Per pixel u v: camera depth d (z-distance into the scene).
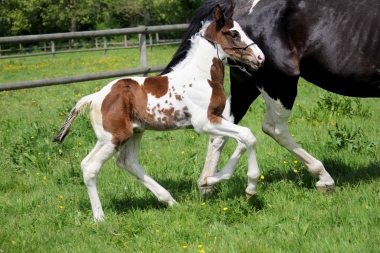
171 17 38.41
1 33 43.31
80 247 3.82
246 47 4.34
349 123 7.31
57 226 4.27
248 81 4.97
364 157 5.65
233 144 6.55
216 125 4.27
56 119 8.17
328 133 6.43
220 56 4.40
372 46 4.58
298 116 7.78
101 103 4.21
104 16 43.72
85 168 4.26
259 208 4.41
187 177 5.39
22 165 5.89
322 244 3.61
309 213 4.19
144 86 4.29
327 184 4.72
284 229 3.89
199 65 4.35
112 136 4.20
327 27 4.63
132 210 4.53
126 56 24.14
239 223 4.14
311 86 10.67
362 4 4.64
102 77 8.63
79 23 47.09
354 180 5.01
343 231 3.80
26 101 10.56
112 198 4.78
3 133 7.34
